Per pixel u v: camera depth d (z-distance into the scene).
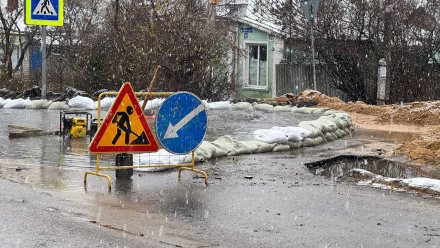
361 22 26.28
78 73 26.45
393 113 19.00
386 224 7.73
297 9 28.77
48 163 11.12
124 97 9.73
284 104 22.69
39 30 34.06
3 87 26.94
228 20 29.73
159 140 9.85
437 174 11.40
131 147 9.85
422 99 25.22
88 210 8.13
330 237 7.20
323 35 27.16
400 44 25.44
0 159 11.41
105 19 31.11
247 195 9.12
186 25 23.17
